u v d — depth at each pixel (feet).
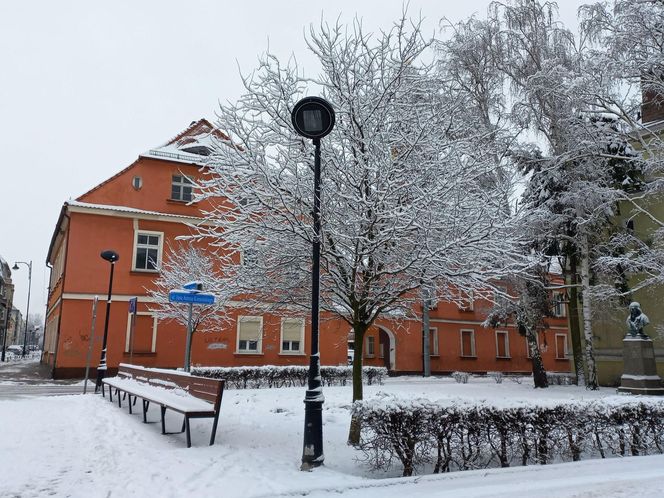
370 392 55.16
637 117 65.62
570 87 58.44
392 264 26.13
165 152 87.92
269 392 53.67
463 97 29.60
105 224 82.02
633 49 58.08
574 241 66.44
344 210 25.77
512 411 22.98
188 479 18.74
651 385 50.49
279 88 27.71
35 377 80.94
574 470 21.74
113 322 80.02
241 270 27.94
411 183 24.59
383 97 27.14
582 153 63.98
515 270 26.91
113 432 28.37
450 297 29.22
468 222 25.25
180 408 25.04
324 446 26.32
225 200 29.12
